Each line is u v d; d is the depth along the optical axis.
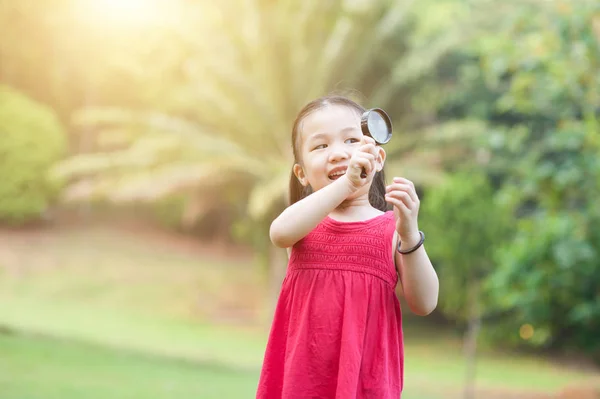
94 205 22.23
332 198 1.83
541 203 8.83
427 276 1.92
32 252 18.88
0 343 9.71
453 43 15.73
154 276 18.78
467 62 18.11
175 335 14.11
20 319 12.67
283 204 15.69
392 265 1.96
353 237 1.94
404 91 17.89
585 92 7.48
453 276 10.01
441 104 18.30
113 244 20.61
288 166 14.72
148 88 20.05
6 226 20.17
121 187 15.65
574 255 7.86
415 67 15.75
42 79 21.75
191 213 18.09
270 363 1.97
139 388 7.88
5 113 19.52
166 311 16.73
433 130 15.71
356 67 15.43
